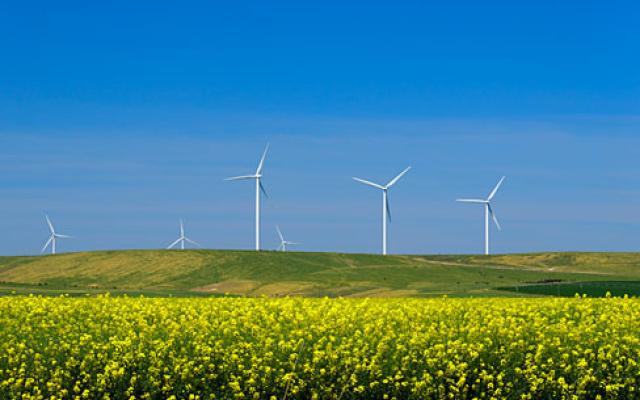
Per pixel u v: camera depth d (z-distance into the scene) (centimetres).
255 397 1962
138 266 14400
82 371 2016
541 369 2056
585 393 1997
